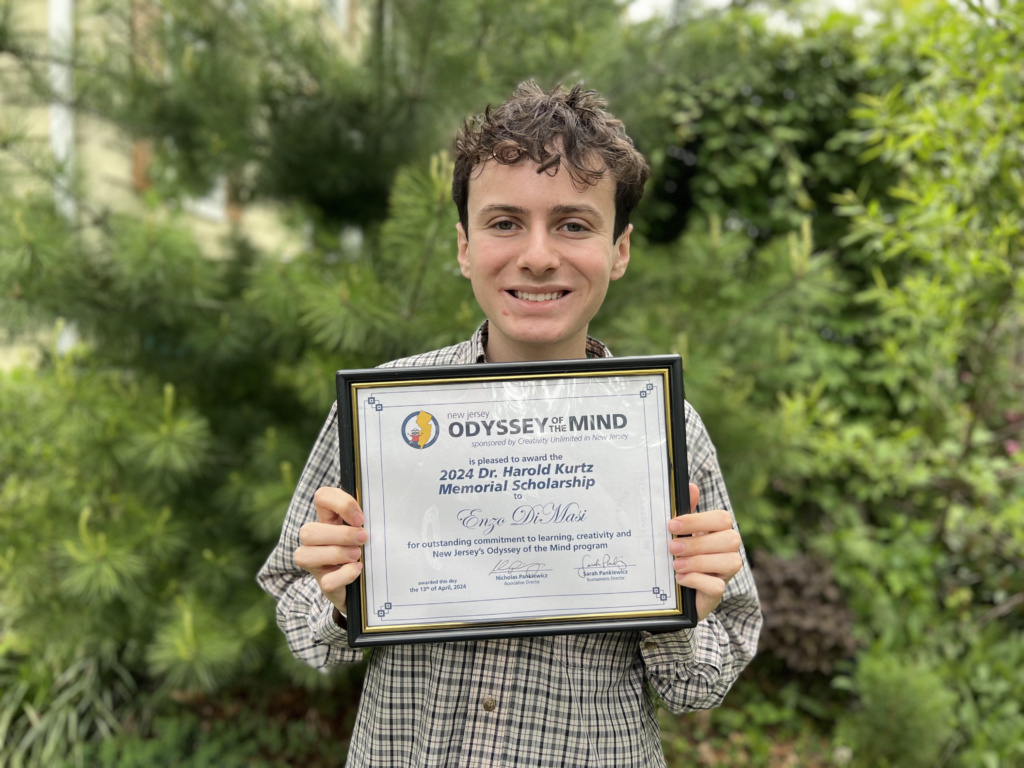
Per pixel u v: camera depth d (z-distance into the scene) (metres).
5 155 2.65
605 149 1.17
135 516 2.90
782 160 4.12
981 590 3.62
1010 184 2.89
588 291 1.18
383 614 1.11
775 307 2.78
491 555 1.12
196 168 3.19
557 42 2.91
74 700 3.06
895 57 3.83
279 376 3.36
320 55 2.97
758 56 3.72
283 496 2.67
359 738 1.27
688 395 2.65
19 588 2.77
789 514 3.84
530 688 1.18
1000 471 3.62
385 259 2.69
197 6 3.03
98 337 2.98
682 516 1.12
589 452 1.14
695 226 3.27
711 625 1.34
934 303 3.15
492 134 1.16
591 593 1.13
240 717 3.14
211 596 2.90
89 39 3.13
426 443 1.13
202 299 2.81
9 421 3.23
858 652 3.21
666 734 3.16
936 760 2.85
